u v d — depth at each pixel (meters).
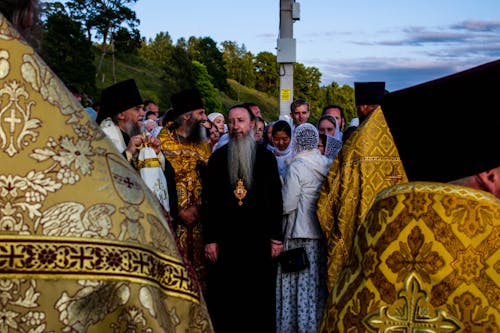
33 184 1.17
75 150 1.21
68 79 44.94
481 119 1.49
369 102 6.37
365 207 4.89
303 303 5.49
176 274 1.27
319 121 7.46
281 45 11.50
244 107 5.34
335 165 5.09
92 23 67.94
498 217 1.43
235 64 121.12
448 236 1.43
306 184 5.44
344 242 5.01
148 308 1.19
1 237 1.14
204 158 5.71
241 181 5.24
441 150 1.54
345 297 1.53
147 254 1.22
